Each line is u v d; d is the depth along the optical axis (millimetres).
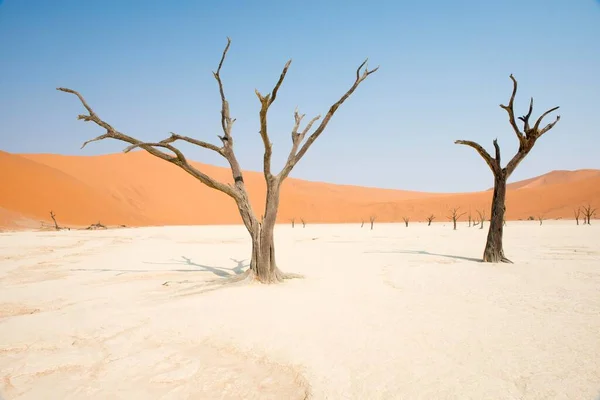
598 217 90125
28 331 7066
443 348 5770
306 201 111688
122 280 12734
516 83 15828
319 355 5621
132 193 86750
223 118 12398
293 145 12062
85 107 10156
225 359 5742
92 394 4793
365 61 12133
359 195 146500
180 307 8391
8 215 59125
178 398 4672
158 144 10578
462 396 4359
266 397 4656
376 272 13438
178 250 24094
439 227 67562
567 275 12422
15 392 4867
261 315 7664
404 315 7562
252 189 109125
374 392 4516
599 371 4949
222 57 12219
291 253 21234
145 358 5832
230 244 29234
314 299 9055
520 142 16266
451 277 12195
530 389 4496
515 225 65750
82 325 7340
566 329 6629
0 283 12680
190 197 94625
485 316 7480
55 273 14648
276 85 10242
